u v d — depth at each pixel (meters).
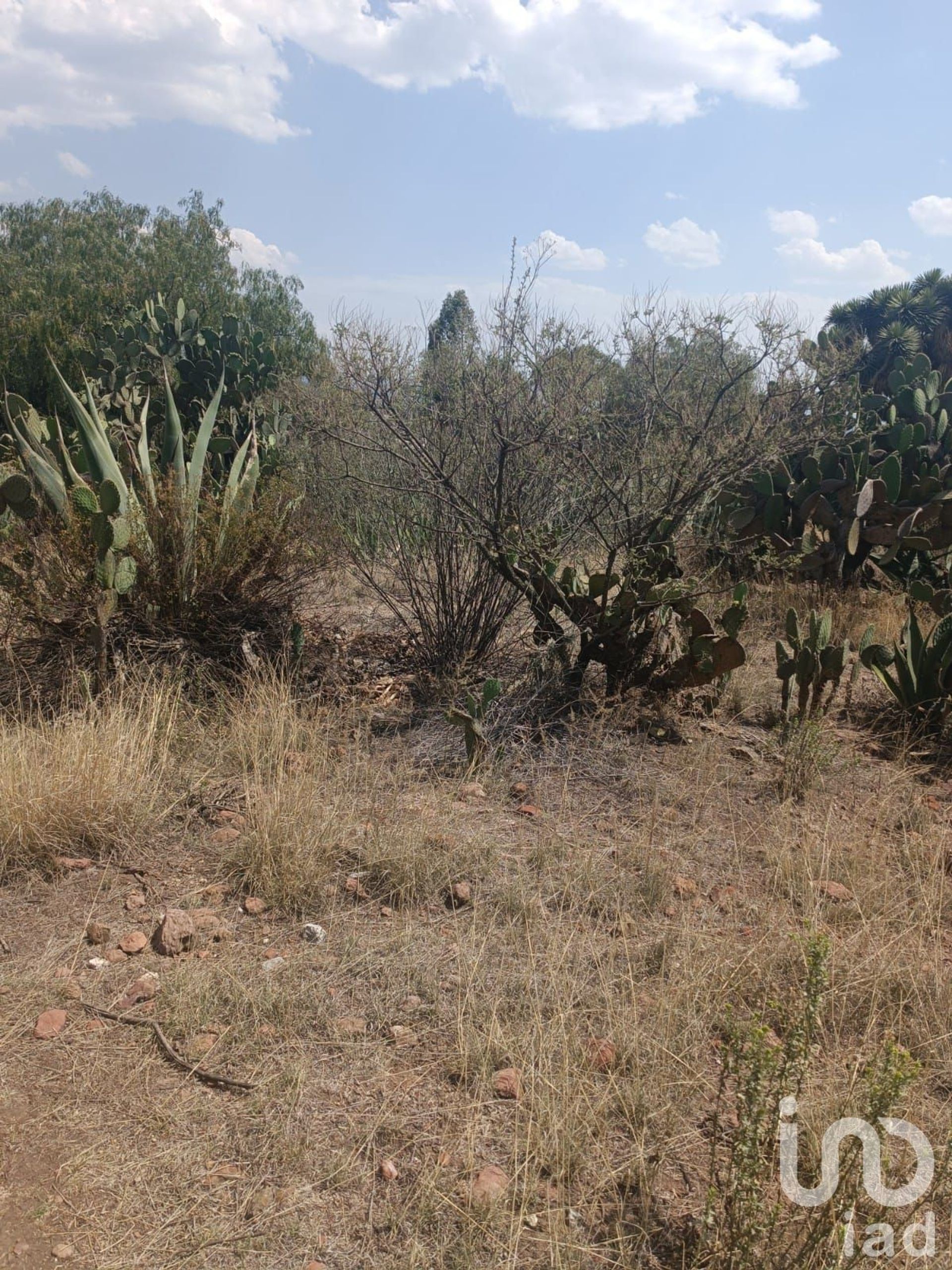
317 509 6.56
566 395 5.01
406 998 2.80
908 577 8.30
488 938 3.11
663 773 4.55
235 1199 2.12
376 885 3.44
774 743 4.90
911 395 8.93
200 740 4.48
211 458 9.83
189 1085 2.45
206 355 11.55
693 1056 2.56
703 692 5.59
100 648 4.69
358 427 5.97
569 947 3.04
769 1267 1.90
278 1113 2.36
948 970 2.99
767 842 3.86
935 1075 2.56
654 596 5.00
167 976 2.87
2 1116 2.32
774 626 7.21
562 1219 2.07
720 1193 2.03
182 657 5.03
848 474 8.06
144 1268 1.95
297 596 5.80
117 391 11.03
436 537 5.56
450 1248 2.01
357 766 4.32
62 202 21.03
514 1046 2.56
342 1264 1.97
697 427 4.96
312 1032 2.65
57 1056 2.53
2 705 4.64
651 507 5.04
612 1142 2.31
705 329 5.07
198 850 3.65
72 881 3.42
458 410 5.33
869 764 4.82
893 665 6.32
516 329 5.08
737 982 2.82
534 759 4.66
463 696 5.22
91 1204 2.09
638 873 3.57
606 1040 2.61
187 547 5.27
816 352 5.09
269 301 19.58
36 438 5.50
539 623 5.45
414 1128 2.32
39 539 5.08
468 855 3.61
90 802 3.63
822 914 3.29
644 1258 2.01
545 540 5.14
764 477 7.93
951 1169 1.99
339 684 5.45
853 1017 2.77
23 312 18.75
